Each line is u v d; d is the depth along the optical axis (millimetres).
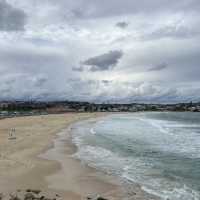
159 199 12195
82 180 14984
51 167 17781
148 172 16891
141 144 28594
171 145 28031
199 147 26750
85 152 23672
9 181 14242
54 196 12094
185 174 16484
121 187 13828
